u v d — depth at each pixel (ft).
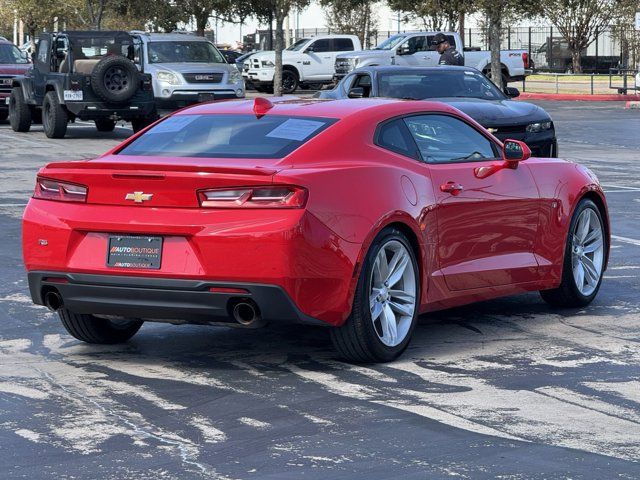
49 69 94.07
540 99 151.43
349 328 24.09
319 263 22.98
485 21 178.29
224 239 22.63
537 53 217.77
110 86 90.17
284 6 150.41
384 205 24.39
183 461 18.40
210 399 22.11
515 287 28.60
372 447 19.06
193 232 22.84
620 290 33.65
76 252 24.04
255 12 162.20
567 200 29.94
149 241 23.30
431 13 175.94
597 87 168.86
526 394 22.38
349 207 23.62
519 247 28.60
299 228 22.58
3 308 31.17
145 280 23.24
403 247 25.02
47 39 94.63
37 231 24.40
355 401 21.90
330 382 23.34
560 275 29.99
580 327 28.73
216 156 24.56
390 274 24.99
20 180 62.59
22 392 22.66
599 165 70.03
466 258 27.04
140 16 167.53
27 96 97.81
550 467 18.01
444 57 82.89
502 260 28.09
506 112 59.00
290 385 23.15
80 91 90.22
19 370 24.49
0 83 107.45
